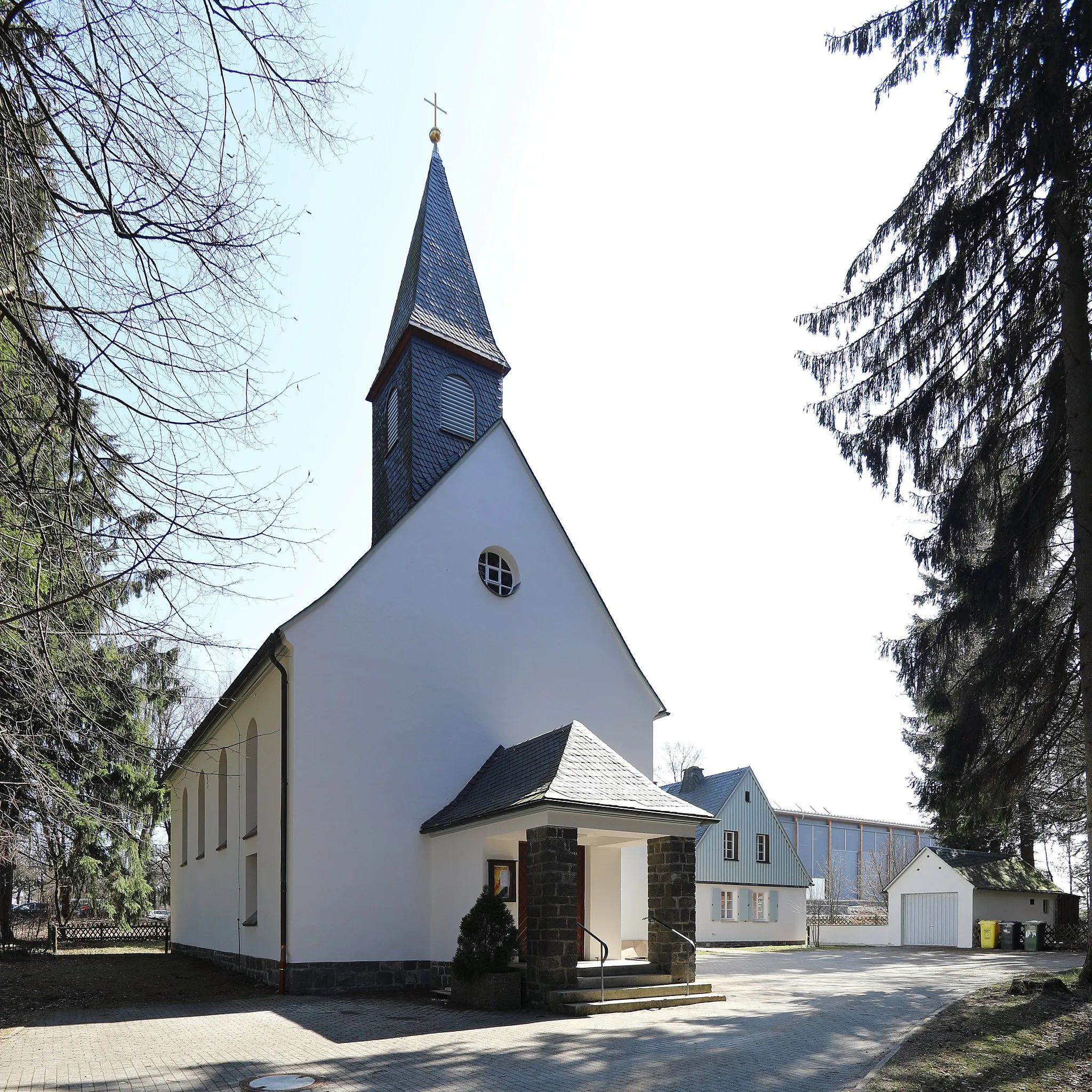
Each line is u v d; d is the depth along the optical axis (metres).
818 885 54.19
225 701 15.37
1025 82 11.80
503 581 19.09
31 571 6.55
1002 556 12.98
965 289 13.21
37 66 5.36
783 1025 10.97
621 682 20.09
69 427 5.99
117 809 8.52
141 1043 10.45
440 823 15.62
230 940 18.59
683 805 14.62
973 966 19.75
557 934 12.77
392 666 16.64
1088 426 12.50
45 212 5.86
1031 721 13.90
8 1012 12.95
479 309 22.55
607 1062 8.99
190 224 5.75
